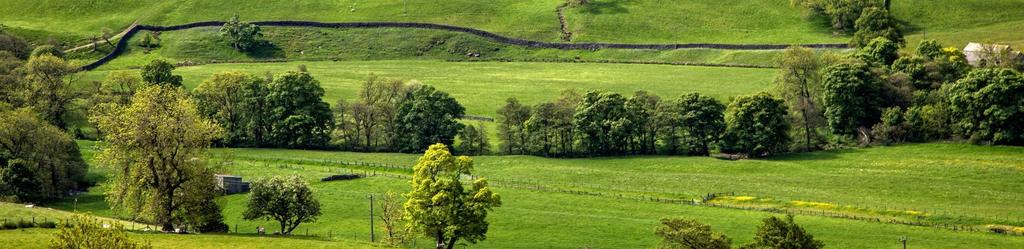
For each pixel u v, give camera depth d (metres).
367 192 183.00
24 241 119.31
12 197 164.38
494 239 156.12
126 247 100.31
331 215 167.75
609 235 157.62
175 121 141.88
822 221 164.50
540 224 163.50
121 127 141.62
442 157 142.00
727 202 177.88
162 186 142.38
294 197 150.62
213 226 146.75
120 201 146.38
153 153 141.00
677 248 124.44
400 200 176.38
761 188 186.88
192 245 126.56
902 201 176.75
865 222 163.75
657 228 126.81
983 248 149.00
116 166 143.75
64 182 180.50
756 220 165.00
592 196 181.62
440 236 142.50
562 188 188.12
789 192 183.75
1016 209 170.25
